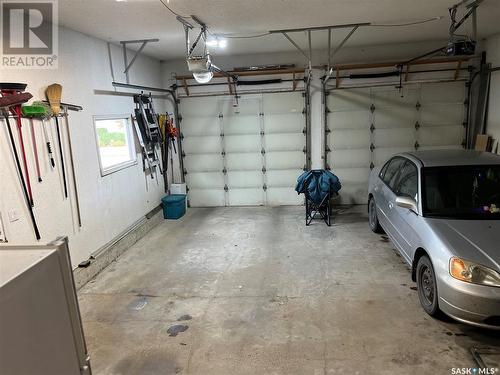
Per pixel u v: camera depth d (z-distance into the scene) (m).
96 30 4.55
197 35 5.17
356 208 7.35
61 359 1.25
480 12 4.64
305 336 3.15
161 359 2.96
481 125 6.89
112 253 5.13
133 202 6.08
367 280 4.11
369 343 3.01
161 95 7.49
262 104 7.54
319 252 5.03
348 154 7.56
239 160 7.83
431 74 7.09
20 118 3.47
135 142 6.22
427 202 3.63
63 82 4.26
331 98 7.38
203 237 5.98
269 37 5.61
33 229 3.65
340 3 3.91
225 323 3.42
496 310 2.71
